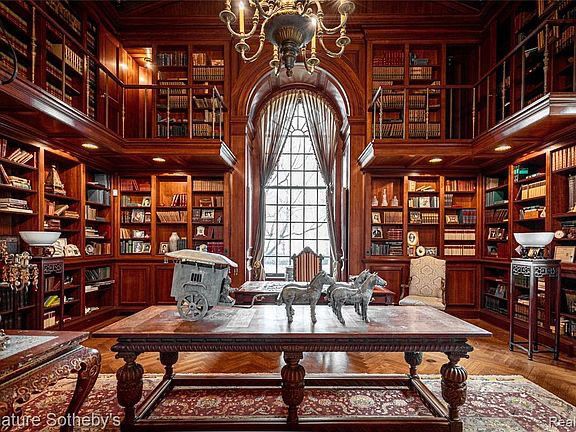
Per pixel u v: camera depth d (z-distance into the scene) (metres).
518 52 5.10
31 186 4.23
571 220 4.23
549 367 3.60
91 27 5.51
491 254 5.85
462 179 6.15
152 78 6.37
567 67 4.16
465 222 6.04
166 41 6.20
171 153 5.12
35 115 3.54
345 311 2.82
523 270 4.02
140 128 6.70
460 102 6.49
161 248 6.21
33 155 4.25
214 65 6.31
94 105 5.48
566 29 4.18
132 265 6.02
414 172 6.04
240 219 6.21
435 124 6.04
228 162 5.78
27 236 3.85
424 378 3.27
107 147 4.74
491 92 5.68
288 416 2.26
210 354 3.95
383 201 6.18
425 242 6.27
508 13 5.39
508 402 2.79
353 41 6.23
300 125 7.77
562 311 4.21
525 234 3.92
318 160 7.51
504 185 5.45
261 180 7.43
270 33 2.63
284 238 7.67
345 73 6.23
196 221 6.18
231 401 2.73
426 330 2.27
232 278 6.12
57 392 2.93
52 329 4.39
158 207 6.13
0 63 2.91
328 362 3.73
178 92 6.26
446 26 5.99
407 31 6.00
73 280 5.07
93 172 5.91
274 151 7.48
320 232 7.69
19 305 3.75
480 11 5.88
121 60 6.25
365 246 6.09
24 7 4.02
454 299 5.96
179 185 6.38
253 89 6.30
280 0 2.61
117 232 6.05
